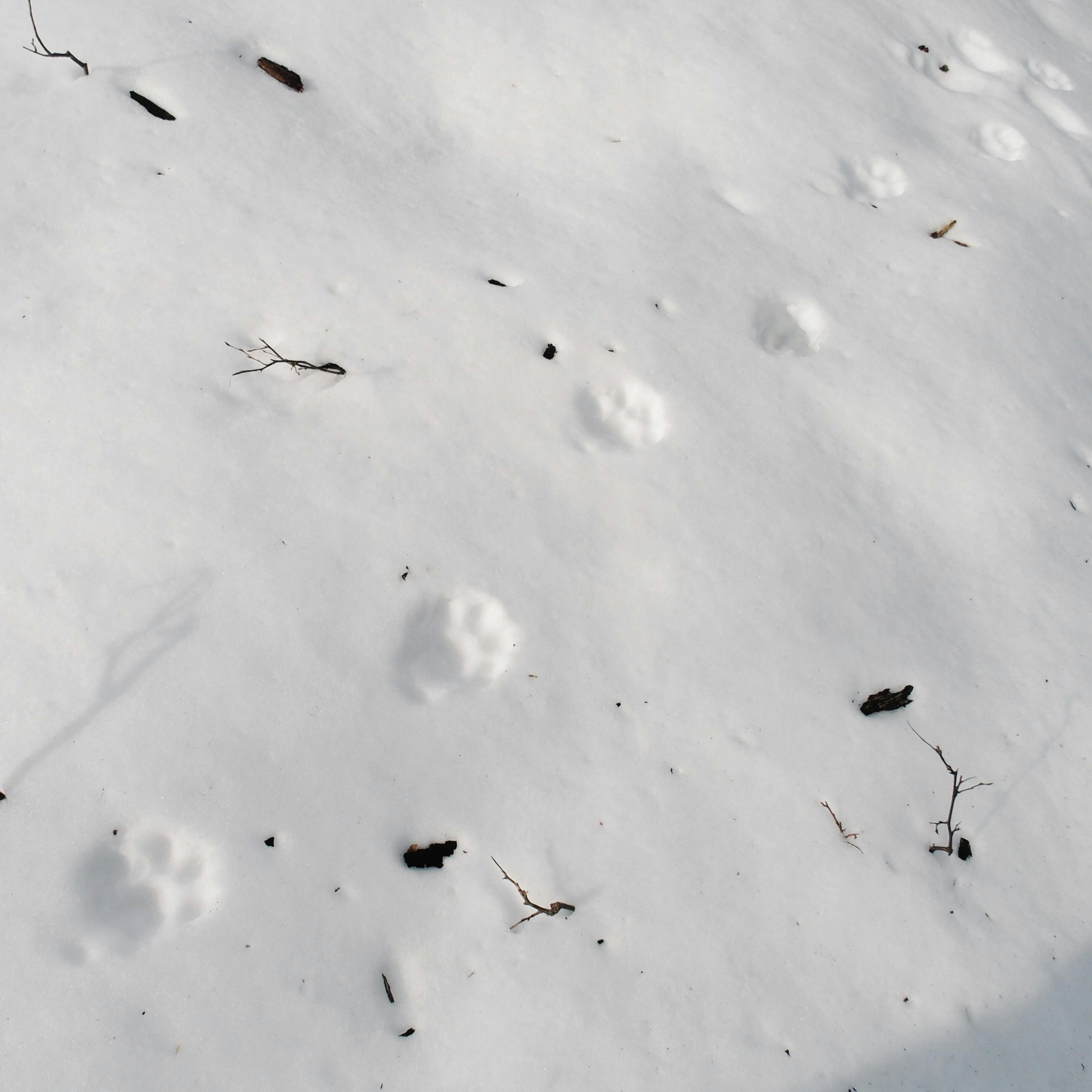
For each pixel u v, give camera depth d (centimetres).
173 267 111
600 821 97
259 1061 88
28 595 96
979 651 110
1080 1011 98
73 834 91
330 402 108
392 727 97
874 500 116
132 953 89
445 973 92
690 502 111
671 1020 93
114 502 100
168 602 98
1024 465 121
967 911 100
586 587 105
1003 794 104
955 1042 96
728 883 97
